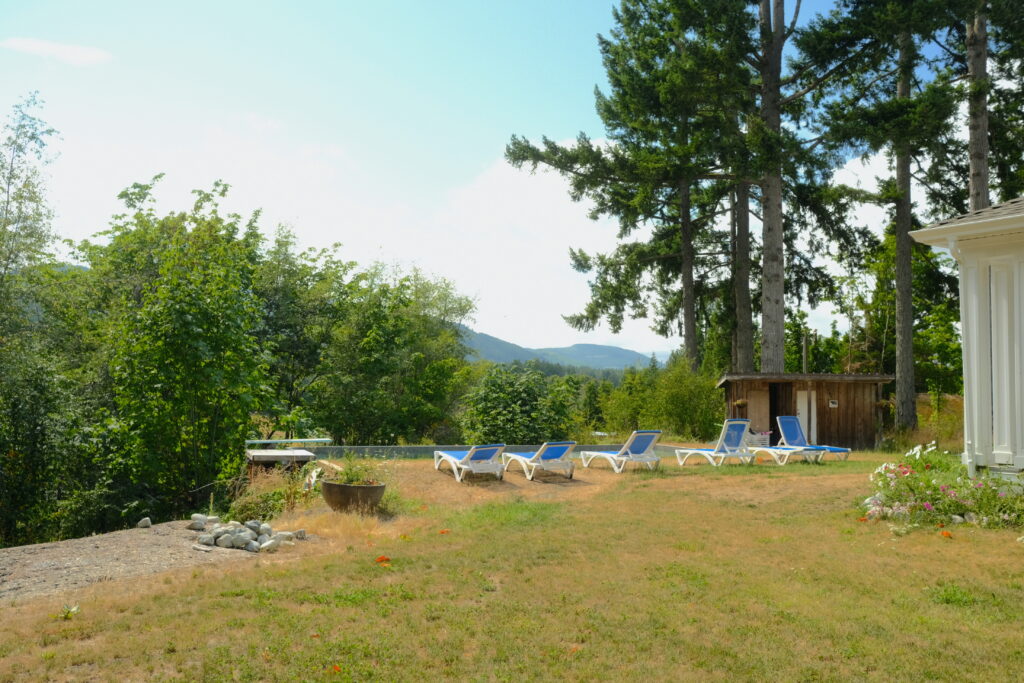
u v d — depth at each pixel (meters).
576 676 4.36
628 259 31.67
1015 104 24.78
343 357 27.59
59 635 4.85
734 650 4.76
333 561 7.10
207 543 7.89
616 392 29.97
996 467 9.38
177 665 4.38
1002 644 4.83
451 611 5.51
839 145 21.83
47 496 14.71
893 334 35.56
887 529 8.35
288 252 28.23
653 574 6.65
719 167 26.89
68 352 18.62
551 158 27.70
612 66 30.66
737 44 22.80
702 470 14.95
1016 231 9.15
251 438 15.86
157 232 22.23
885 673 4.39
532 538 8.27
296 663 4.45
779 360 24.38
